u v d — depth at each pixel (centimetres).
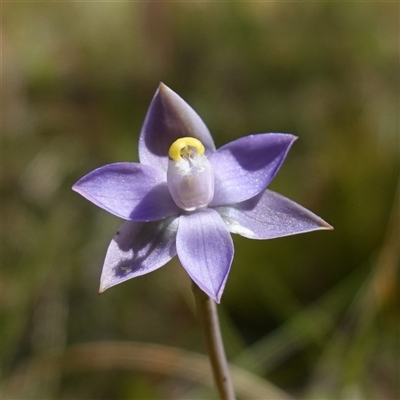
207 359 23
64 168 31
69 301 27
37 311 27
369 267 23
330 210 26
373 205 26
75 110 34
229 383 18
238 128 33
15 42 36
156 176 18
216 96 34
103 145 32
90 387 25
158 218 18
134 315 28
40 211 30
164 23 36
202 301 18
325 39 35
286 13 36
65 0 38
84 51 36
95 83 35
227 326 23
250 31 35
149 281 28
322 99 33
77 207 30
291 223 18
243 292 26
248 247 26
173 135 18
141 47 36
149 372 26
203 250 18
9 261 28
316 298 26
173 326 28
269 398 22
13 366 25
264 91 34
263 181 18
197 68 35
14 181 31
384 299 23
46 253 28
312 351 23
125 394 25
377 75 34
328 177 27
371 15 36
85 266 28
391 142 28
